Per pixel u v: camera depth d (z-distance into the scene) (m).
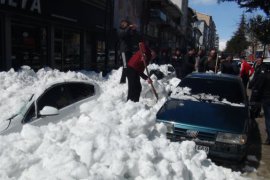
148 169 3.71
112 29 23.59
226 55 13.12
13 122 4.79
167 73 15.74
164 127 4.99
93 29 20.89
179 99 6.69
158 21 41.06
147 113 4.74
